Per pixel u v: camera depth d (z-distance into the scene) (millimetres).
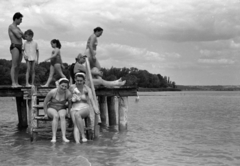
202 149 7965
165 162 6551
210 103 35500
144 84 172000
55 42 11625
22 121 13047
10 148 7820
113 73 152875
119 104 11578
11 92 10734
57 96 8820
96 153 7277
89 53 11469
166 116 18000
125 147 8094
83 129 8750
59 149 7656
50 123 13773
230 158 6973
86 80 10133
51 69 11781
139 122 14547
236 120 15555
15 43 10711
